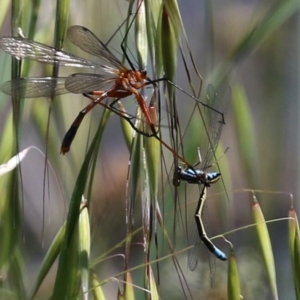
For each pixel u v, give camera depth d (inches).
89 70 38.3
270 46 39.3
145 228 37.1
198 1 38.8
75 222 36.9
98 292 37.3
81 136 38.4
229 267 37.4
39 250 39.3
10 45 36.9
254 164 38.4
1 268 37.5
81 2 38.1
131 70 37.3
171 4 36.7
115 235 38.5
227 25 39.1
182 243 38.4
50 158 38.2
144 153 37.1
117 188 38.7
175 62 36.7
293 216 37.4
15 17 36.9
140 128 37.0
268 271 37.6
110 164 39.2
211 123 37.7
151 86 37.3
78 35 37.3
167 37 36.7
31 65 37.5
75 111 38.4
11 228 37.5
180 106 38.7
